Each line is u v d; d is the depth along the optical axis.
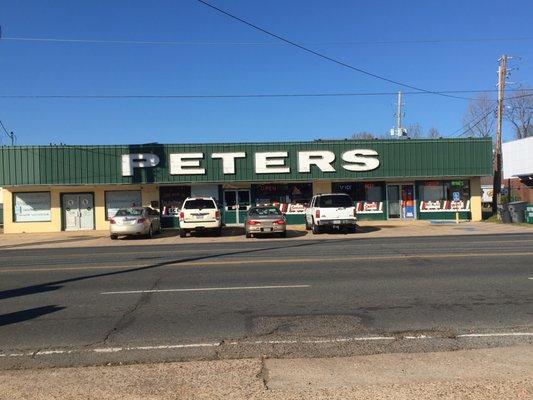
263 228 23.22
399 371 5.41
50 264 14.55
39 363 5.94
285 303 8.73
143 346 6.52
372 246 17.75
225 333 7.04
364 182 31.69
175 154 29.81
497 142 33.81
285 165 30.36
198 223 24.53
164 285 10.55
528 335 6.69
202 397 4.80
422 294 9.23
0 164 29.02
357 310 8.17
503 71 33.62
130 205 30.81
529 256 13.97
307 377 5.28
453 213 31.72
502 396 4.67
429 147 30.80
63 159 29.20
